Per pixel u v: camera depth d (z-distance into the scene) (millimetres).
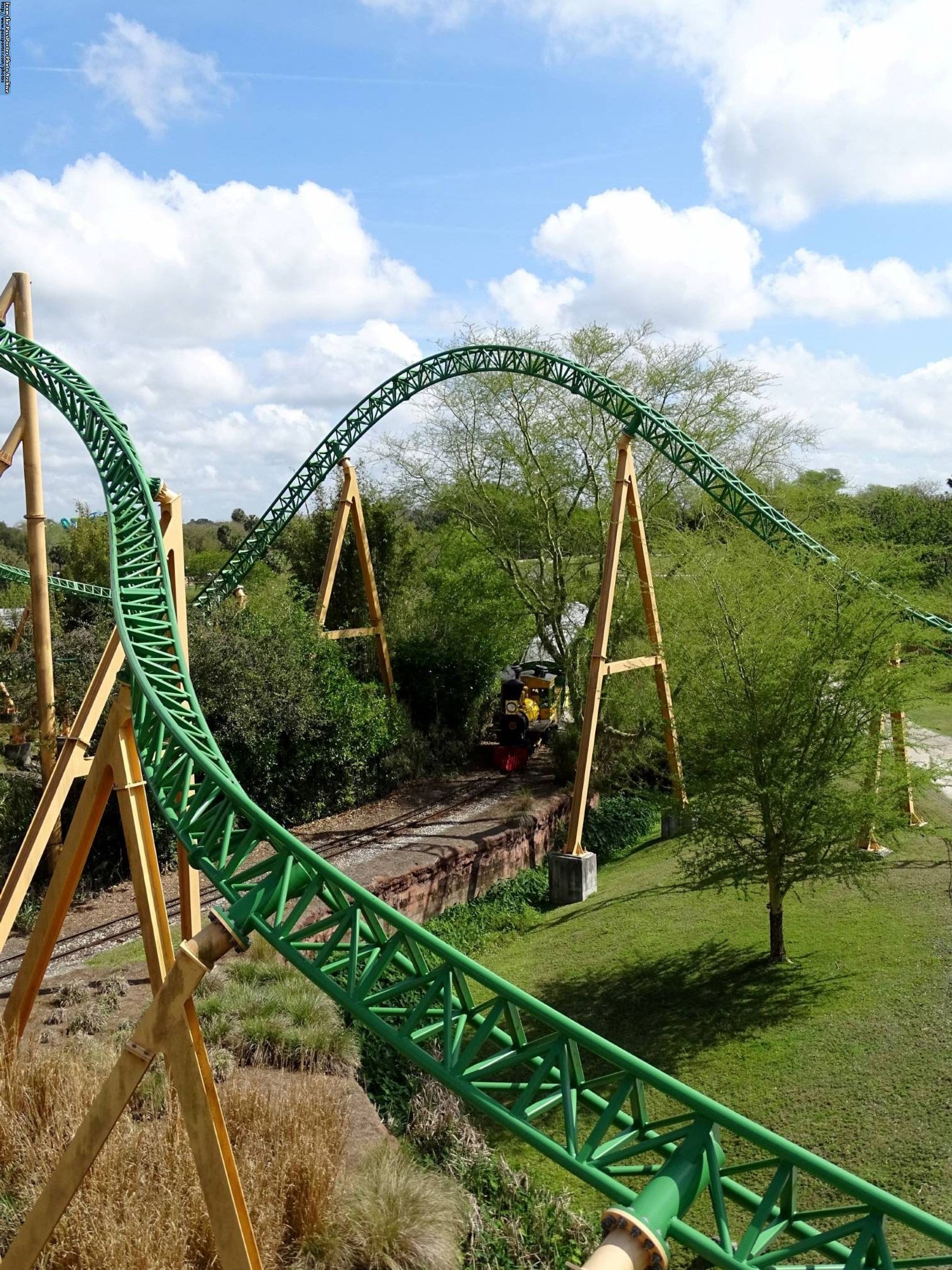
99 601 31547
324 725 27125
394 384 28703
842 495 30406
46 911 10688
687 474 24516
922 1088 12625
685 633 19297
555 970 19047
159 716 9492
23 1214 8516
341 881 7684
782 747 16875
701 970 17625
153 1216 8070
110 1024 13266
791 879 17266
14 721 25859
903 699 17109
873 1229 5805
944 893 18547
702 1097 6246
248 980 14500
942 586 23672
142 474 14242
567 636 34156
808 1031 14766
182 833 9133
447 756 34500
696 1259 11242
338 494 32812
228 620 25641
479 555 36625
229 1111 9820
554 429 31062
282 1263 8250
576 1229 10406
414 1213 8914
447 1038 7152
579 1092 7242
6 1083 10102
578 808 23891
